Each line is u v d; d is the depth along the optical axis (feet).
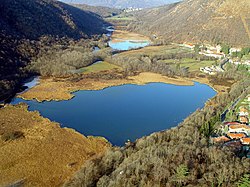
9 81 515.91
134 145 315.37
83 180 254.68
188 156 255.29
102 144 345.31
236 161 252.01
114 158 282.97
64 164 303.07
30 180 277.44
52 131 371.56
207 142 301.84
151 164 250.37
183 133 318.86
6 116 408.05
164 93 533.14
